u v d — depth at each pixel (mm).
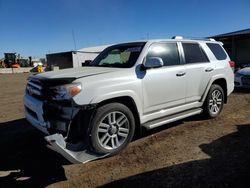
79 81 4012
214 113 6316
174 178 3580
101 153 4195
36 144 5121
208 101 6109
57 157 4469
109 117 4254
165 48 5309
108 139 4270
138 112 4656
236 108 7371
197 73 5719
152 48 5098
